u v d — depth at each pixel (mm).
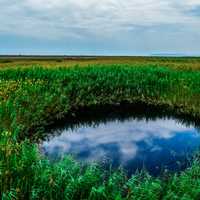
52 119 15188
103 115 17406
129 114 17719
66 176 6281
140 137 13227
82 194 6066
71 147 11672
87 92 18750
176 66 32156
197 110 16000
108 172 8422
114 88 19844
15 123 10523
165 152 11023
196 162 7832
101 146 11844
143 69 23922
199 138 13000
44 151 11047
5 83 16766
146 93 19734
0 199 5785
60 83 18703
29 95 14867
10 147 7371
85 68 23734
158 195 6273
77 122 16016
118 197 5609
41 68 23234
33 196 5777
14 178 6246
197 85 18656
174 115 17359
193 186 6301
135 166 9648
